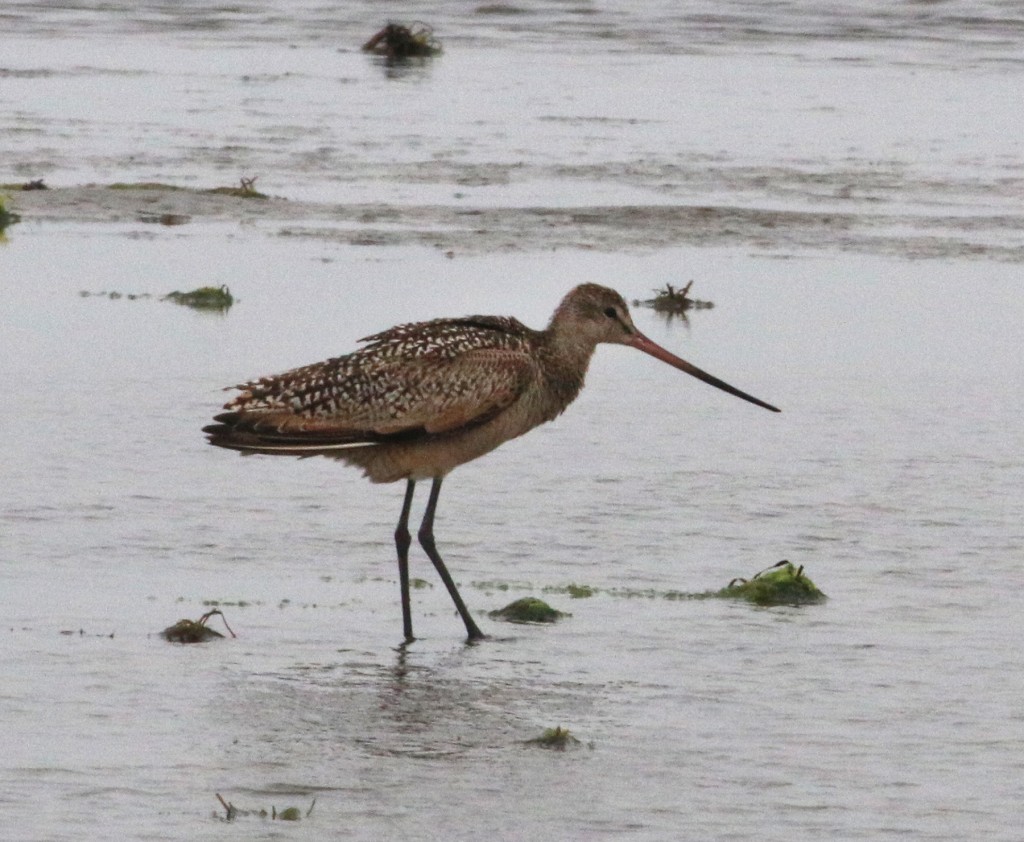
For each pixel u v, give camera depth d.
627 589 12.72
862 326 20.77
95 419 16.45
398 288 21.59
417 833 8.63
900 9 52.62
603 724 10.16
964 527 14.15
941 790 9.23
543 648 11.48
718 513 14.46
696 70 42.31
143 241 23.95
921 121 35.53
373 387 11.93
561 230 25.19
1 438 15.75
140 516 13.94
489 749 9.76
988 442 16.55
